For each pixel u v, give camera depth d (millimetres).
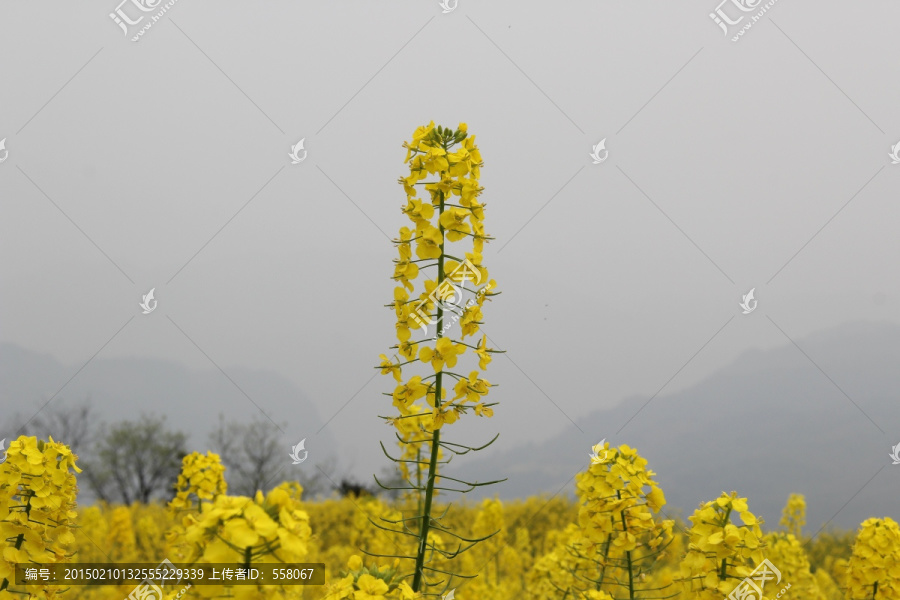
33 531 3801
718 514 3715
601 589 4621
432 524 3365
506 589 7582
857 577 4910
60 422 26000
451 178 3709
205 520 2029
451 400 3555
